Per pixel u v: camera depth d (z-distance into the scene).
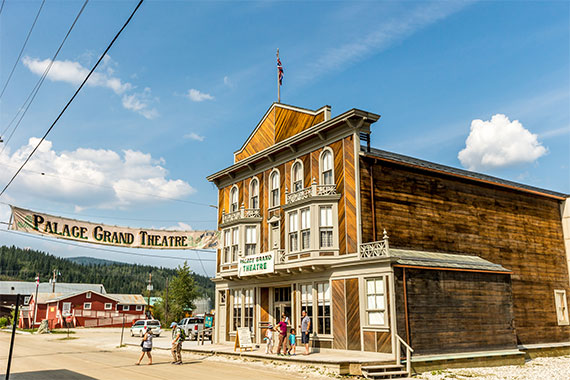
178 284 74.31
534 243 28.94
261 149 28.97
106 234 25.72
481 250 25.78
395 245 22.27
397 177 23.31
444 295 20.95
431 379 17.61
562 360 24.84
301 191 24.23
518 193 29.05
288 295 25.62
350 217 21.95
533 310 27.48
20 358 23.92
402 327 19.22
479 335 21.66
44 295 78.56
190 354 25.38
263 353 22.03
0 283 94.75
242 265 26.72
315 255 22.52
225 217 29.72
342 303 21.56
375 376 17.53
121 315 78.56
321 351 21.92
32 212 22.62
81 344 36.22
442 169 26.05
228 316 29.53
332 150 23.59
